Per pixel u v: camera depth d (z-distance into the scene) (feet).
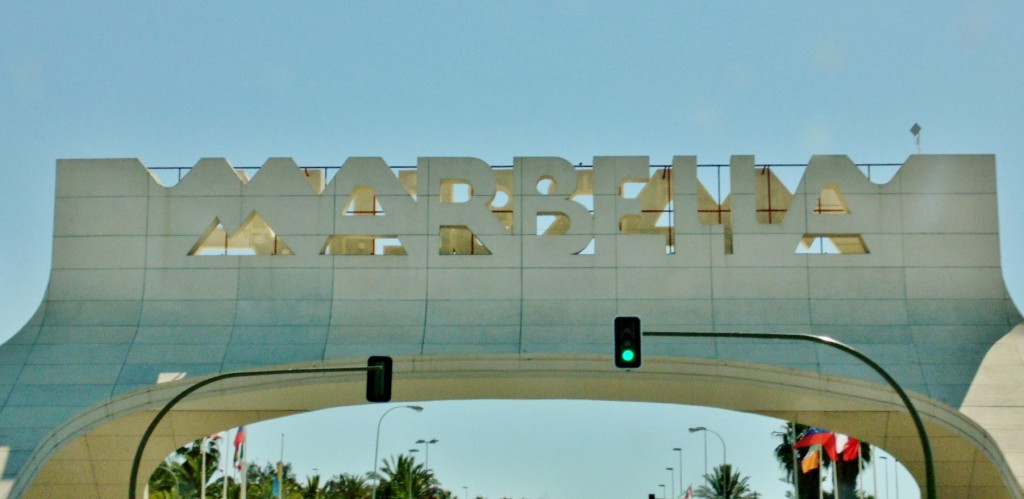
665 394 168.66
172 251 164.45
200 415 169.17
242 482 262.06
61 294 164.14
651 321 159.53
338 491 410.52
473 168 164.76
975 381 152.76
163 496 298.15
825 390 155.63
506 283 161.68
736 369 157.17
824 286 160.56
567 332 159.22
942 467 165.27
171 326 161.89
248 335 160.35
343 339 159.33
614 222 162.50
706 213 170.50
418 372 158.81
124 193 165.89
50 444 151.53
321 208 164.45
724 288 160.66
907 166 162.81
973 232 161.27
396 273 162.50
